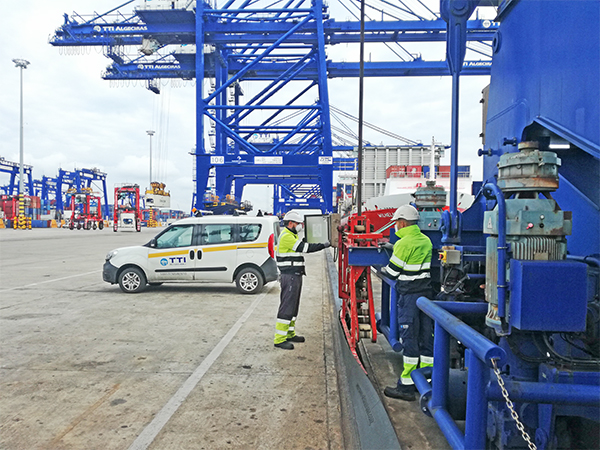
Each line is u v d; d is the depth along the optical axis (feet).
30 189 239.50
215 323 23.45
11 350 18.31
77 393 13.87
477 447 7.42
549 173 7.75
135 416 12.27
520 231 7.62
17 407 12.80
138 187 193.26
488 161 13.32
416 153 92.48
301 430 11.55
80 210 228.02
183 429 11.52
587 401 7.23
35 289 34.24
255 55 106.32
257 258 32.50
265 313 25.98
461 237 13.12
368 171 96.43
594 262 8.60
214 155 79.46
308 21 84.53
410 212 13.60
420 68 100.48
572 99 9.07
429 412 10.44
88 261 56.18
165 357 17.61
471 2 12.72
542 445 7.99
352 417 11.76
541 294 7.36
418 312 13.50
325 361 17.31
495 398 7.41
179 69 110.93
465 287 12.56
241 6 85.51
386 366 16.76
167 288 35.12
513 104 11.66
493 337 10.84
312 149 152.87
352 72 103.50
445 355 9.59
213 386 14.56
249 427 11.69
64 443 10.74
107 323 23.26
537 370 8.35
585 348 8.55
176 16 85.25
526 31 11.02
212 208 70.08
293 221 19.33
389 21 87.81
